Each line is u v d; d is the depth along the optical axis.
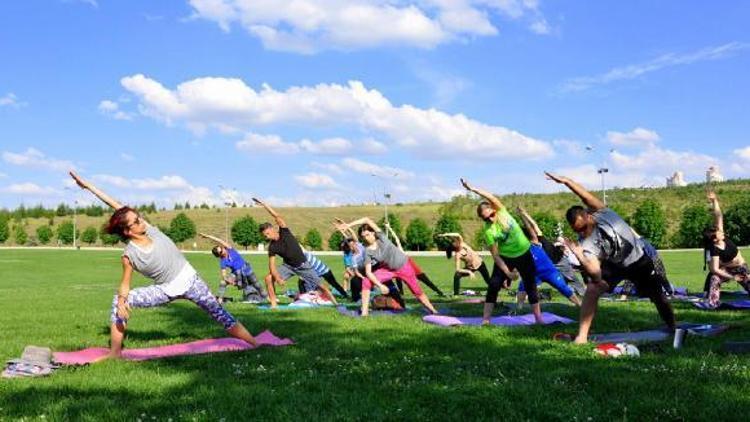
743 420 4.35
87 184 7.78
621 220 7.73
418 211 102.62
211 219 109.12
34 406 5.09
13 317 11.36
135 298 7.35
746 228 57.28
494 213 9.42
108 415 4.82
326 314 11.34
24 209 121.25
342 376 5.97
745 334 7.75
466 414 4.71
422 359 6.62
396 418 4.63
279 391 5.42
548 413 4.58
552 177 7.90
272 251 13.36
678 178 103.81
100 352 7.55
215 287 21.30
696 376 5.51
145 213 118.44
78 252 61.22
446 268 30.92
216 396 5.29
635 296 13.55
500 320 9.86
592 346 7.16
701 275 21.75
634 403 4.76
